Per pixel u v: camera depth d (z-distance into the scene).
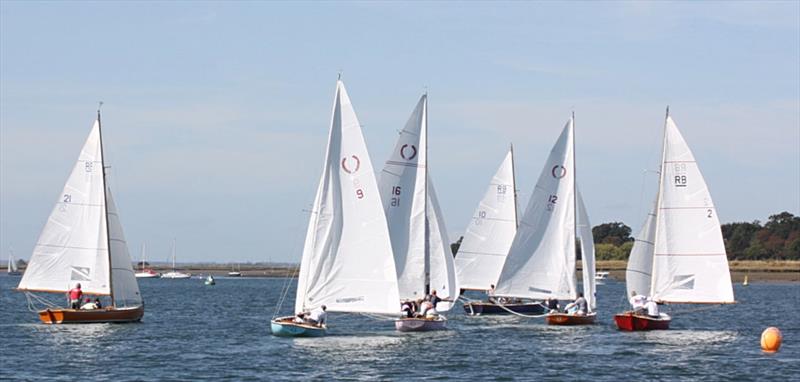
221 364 64.69
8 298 163.62
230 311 127.25
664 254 85.06
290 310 129.75
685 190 84.25
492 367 63.94
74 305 87.19
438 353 70.38
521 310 105.56
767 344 72.81
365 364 64.81
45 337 79.12
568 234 96.19
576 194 96.94
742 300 171.38
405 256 85.19
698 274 83.94
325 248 75.81
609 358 68.50
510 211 109.56
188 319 107.69
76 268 86.75
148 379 58.75
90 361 66.00
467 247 110.06
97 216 87.06
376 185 75.31
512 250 96.94
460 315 107.44
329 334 81.69
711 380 59.38
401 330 82.94
